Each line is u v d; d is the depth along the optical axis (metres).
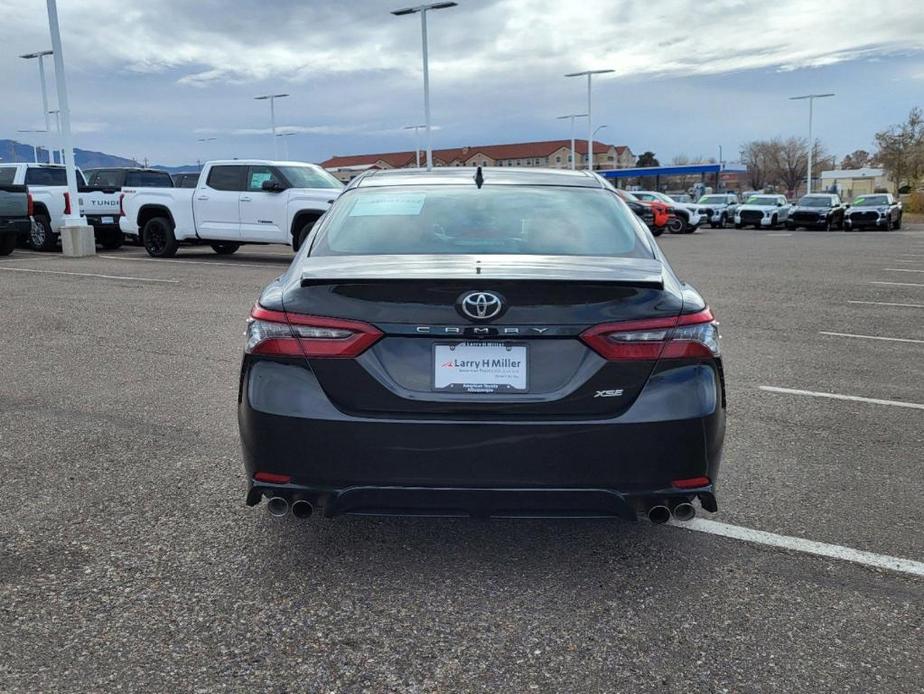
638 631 2.80
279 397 2.91
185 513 3.76
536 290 2.82
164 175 20.77
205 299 10.52
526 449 2.83
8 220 16.00
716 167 59.31
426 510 2.92
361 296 2.89
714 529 3.64
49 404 5.59
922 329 8.88
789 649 2.70
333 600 3.00
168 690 2.46
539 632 2.79
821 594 3.06
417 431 2.84
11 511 3.77
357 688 2.48
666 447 2.85
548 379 2.86
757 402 5.80
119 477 4.21
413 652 2.67
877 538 3.55
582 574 3.21
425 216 3.58
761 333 8.60
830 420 5.36
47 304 10.06
